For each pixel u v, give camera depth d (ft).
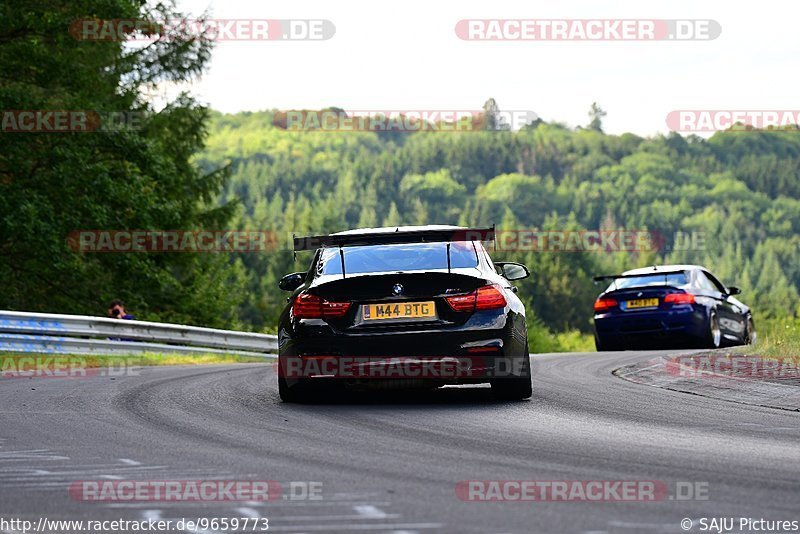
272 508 55.47
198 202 440.04
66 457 73.67
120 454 74.95
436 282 103.14
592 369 148.15
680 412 96.99
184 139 427.33
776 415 94.12
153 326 227.61
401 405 105.19
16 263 364.17
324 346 103.30
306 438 82.79
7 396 117.50
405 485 61.57
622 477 63.77
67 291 379.55
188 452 75.66
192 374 149.79
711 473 64.95
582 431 85.05
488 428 87.45
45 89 344.90
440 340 102.06
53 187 341.82
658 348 223.71
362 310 103.24
